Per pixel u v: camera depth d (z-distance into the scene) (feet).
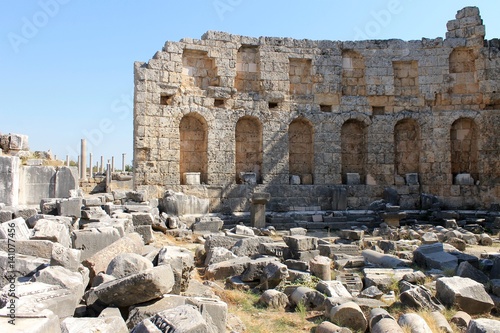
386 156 94.84
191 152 91.09
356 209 92.58
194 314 20.70
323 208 91.66
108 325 20.36
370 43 96.73
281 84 93.50
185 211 79.97
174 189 85.71
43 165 69.87
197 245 60.39
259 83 93.25
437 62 95.91
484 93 93.97
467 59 97.14
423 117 95.40
